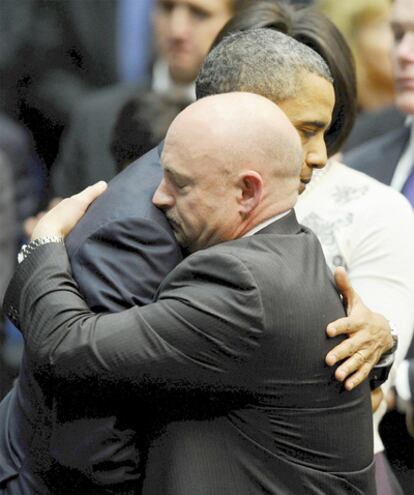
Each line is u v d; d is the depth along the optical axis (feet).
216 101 27.66
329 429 28.04
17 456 28.84
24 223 48.70
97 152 46.01
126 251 27.73
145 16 56.85
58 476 28.27
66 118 56.80
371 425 29.12
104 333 27.09
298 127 29.14
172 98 40.24
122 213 27.94
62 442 27.73
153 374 27.07
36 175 55.98
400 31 40.06
